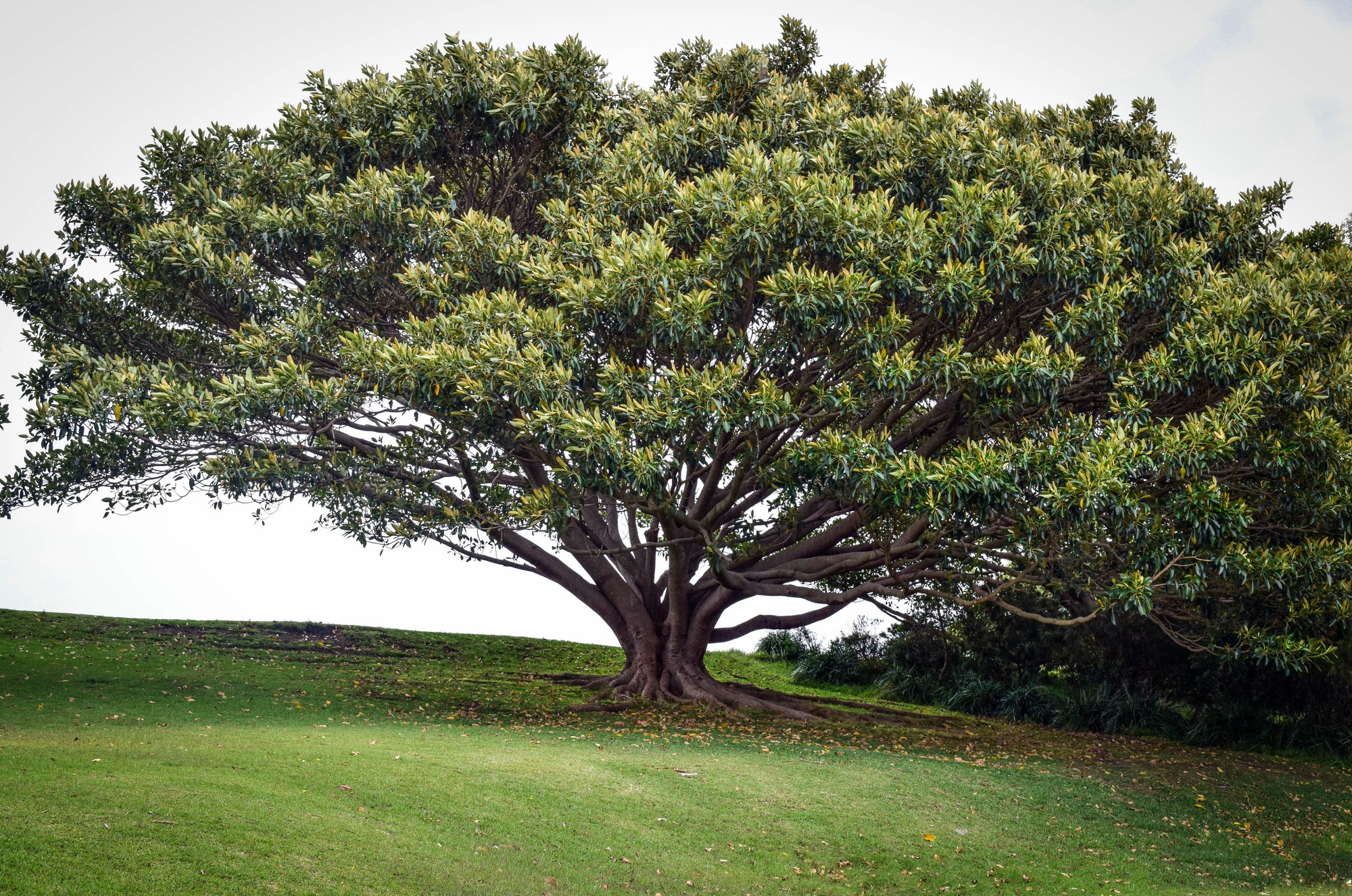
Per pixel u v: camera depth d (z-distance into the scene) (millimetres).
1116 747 17094
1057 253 12484
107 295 15734
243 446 14094
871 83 17406
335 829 7242
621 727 14414
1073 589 16703
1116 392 12812
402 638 23453
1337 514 12633
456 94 14344
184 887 5785
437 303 13125
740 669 25000
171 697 14156
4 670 15055
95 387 12570
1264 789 13641
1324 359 13289
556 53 14969
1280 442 12508
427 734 12195
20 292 15102
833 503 17297
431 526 15023
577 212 13805
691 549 16672
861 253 11961
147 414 12578
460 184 15570
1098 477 11438
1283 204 15688
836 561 16078
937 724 18234
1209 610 16297
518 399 11789
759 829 9250
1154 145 16172
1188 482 12203
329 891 6172
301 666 18734
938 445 14680
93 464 14539
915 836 9680
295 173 14242
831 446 11891
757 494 16062
